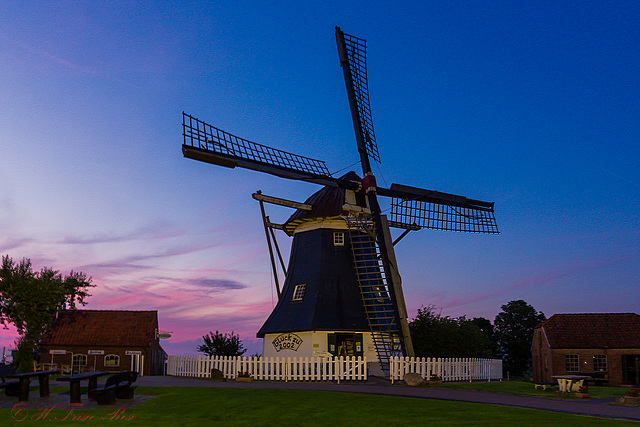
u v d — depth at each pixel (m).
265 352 33.62
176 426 14.49
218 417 15.88
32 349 38.78
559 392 24.33
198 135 28.23
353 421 15.36
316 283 33.25
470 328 49.44
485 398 20.48
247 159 29.81
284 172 31.38
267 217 35.97
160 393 20.20
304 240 35.75
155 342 43.19
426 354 45.62
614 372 46.62
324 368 28.02
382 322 32.31
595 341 47.78
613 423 14.71
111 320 42.28
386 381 27.69
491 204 39.44
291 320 32.41
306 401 18.61
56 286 39.44
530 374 70.31
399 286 32.34
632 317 49.41
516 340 75.38
